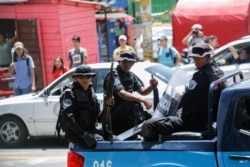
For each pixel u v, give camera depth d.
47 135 19.91
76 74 11.18
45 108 19.58
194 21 35.06
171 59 26.83
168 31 43.50
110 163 10.38
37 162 18.12
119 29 40.12
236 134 9.56
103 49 38.94
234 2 34.97
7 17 30.66
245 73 23.02
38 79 30.39
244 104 9.59
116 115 12.44
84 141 10.54
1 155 19.25
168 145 9.96
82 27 31.48
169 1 56.62
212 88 9.85
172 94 11.08
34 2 29.98
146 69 18.38
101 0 44.66
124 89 12.84
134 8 45.47
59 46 30.03
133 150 10.22
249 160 9.45
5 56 30.25
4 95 25.55
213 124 10.18
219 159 9.63
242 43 23.55
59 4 29.81
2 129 20.23
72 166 10.67
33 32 30.22
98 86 18.56
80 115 11.19
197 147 9.79
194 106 10.40
